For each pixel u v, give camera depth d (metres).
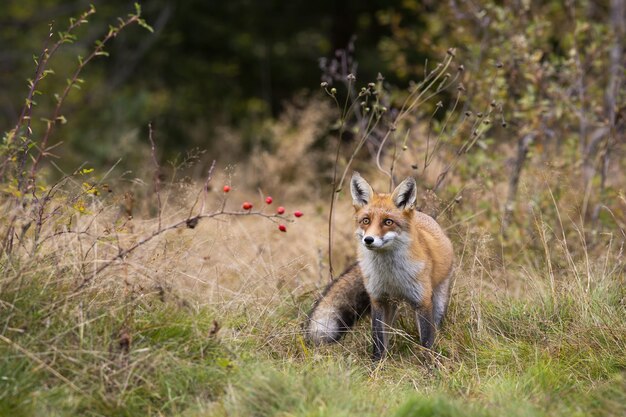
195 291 10.05
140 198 14.33
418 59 28.45
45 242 9.31
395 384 8.78
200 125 29.38
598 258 11.30
